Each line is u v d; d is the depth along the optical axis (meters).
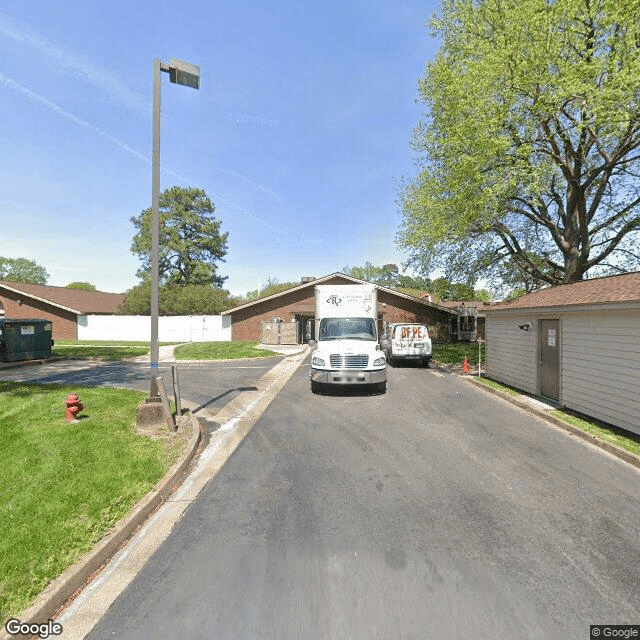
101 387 11.52
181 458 5.70
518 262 21.64
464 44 17.58
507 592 3.01
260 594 3.00
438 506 4.44
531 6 14.13
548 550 3.58
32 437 6.42
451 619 2.73
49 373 15.20
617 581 3.15
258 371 16.22
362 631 2.62
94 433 6.68
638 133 15.97
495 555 3.50
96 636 2.63
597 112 13.20
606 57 14.22
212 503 4.55
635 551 3.57
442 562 3.39
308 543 3.69
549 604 2.88
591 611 2.82
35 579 3.04
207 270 54.81
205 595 3.00
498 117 14.77
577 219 19.44
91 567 3.29
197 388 12.16
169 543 3.73
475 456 6.09
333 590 3.03
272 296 32.00
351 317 12.51
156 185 7.36
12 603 2.80
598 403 8.12
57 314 34.06
